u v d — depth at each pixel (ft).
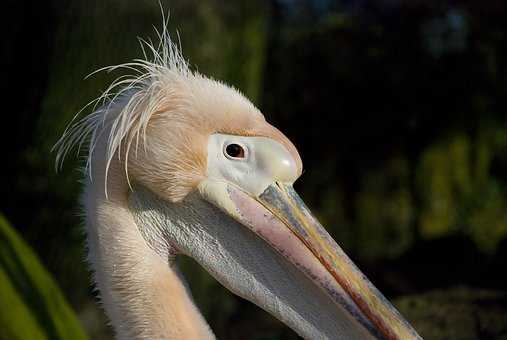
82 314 36.58
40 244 36.04
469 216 57.36
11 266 24.86
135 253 16.44
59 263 36.04
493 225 55.72
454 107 59.93
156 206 16.76
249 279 16.52
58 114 35.60
